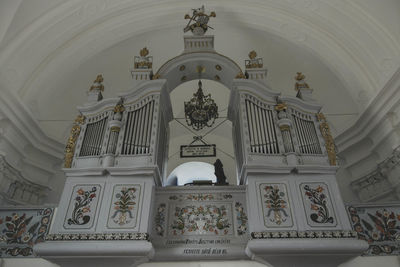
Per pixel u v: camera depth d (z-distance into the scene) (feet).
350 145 31.73
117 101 22.13
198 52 24.25
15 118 26.55
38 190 30.91
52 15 28.89
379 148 28.63
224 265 17.67
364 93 30.71
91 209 17.51
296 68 37.17
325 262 16.70
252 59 25.70
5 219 18.97
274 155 19.51
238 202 19.04
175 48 38.42
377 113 27.07
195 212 18.69
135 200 17.75
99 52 35.37
